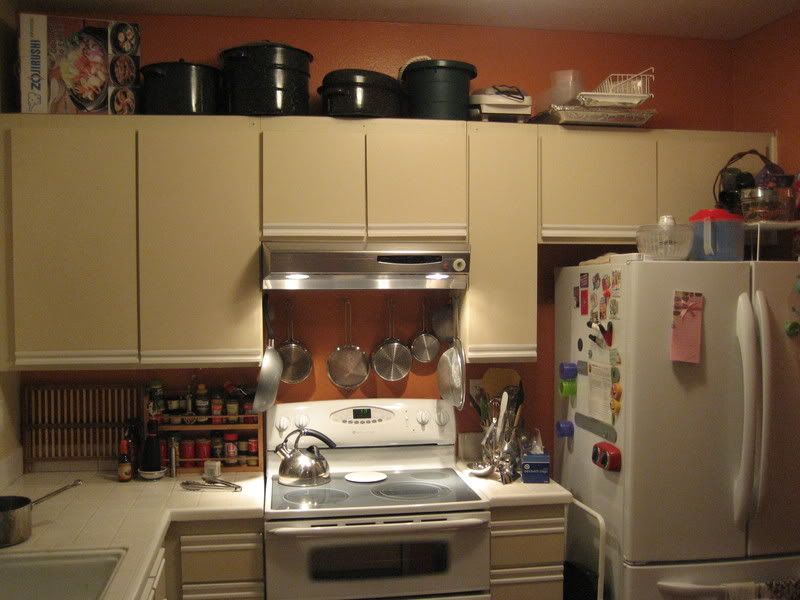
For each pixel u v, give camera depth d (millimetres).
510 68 2844
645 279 2131
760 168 2670
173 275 2336
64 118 2291
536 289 2510
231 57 2350
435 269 2352
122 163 2309
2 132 2266
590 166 2529
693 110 2938
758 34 2816
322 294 2709
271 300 2668
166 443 2529
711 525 2168
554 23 2791
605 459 2219
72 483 2238
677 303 2131
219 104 2477
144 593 1695
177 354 2340
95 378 2605
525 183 2490
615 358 2238
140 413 2586
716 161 2619
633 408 2135
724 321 2154
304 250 2264
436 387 2771
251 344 2369
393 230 2410
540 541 2297
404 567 2188
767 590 2152
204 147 2336
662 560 2158
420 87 2467
